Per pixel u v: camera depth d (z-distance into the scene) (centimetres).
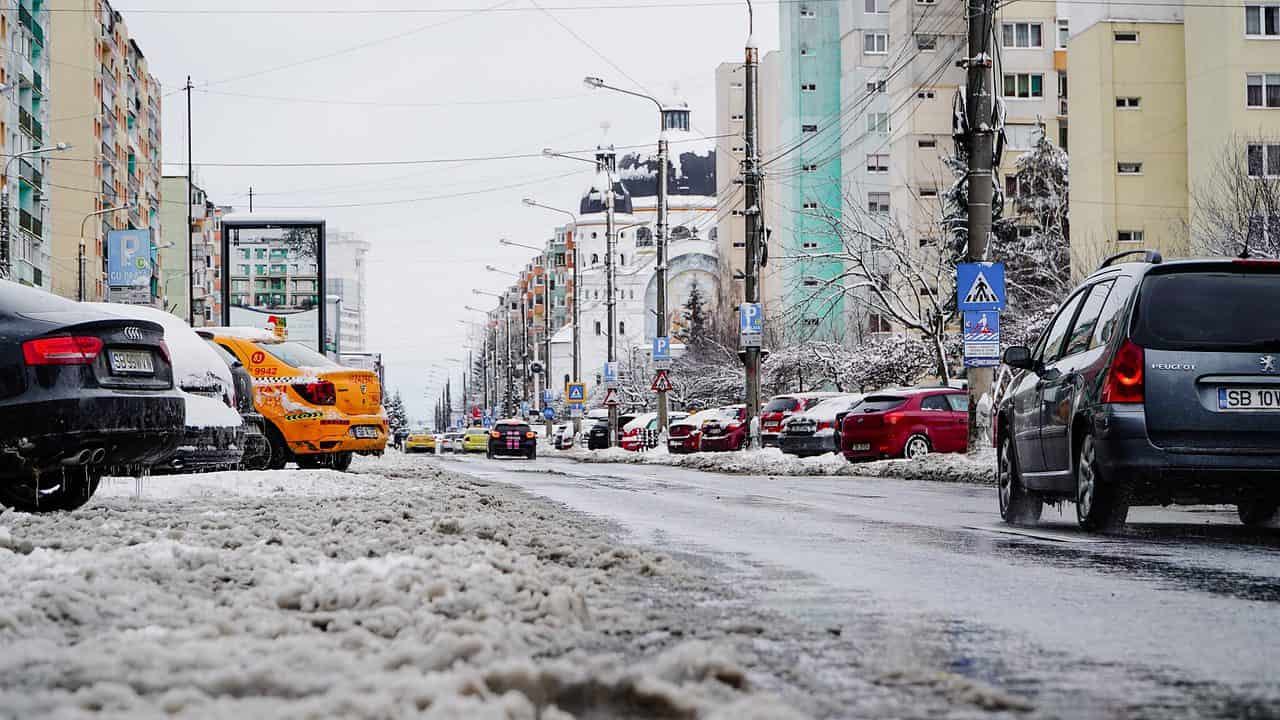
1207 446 1080
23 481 1155
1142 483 1087
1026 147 8169
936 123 8181
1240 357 1089
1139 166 6444
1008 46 8156
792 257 4619
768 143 11419
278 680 425
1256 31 5822
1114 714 436
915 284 4478
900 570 863
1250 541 1072
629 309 19275
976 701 452
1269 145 5394
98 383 1117
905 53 8231
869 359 6044
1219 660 534
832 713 434
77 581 645
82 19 9075
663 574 816
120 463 1150
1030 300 5706
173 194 14638
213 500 1372
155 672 442
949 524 1298
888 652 551
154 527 1014
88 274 9131
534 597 631
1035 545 1041
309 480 1723
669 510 1517
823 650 556
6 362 1085
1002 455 1388
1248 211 4347
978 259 2647
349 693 396
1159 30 6444
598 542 980
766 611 671
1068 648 562
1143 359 1093
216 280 17112
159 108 13250
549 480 2517
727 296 10231
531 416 11131
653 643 562
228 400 1753
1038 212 7225
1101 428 1106
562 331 19400
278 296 5019
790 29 9669
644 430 5853
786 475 3089
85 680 434
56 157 8994
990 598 722
